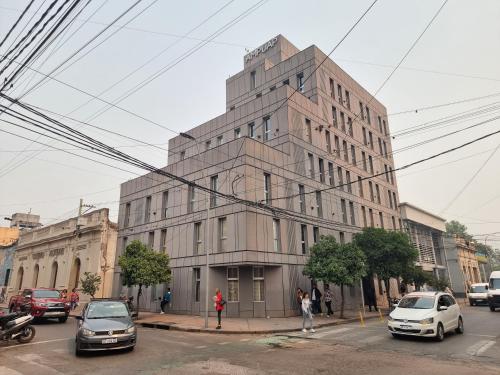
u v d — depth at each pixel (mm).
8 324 12695
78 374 8359
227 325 17266
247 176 21953
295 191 25453
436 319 12398
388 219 37656
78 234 33562
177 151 35938
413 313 12742
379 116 41125
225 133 31031
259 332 15320
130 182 32156
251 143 22859
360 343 12141
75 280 34562
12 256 49875
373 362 9219
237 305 21094
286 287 22297
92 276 28734
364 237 25891
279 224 23453
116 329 10633
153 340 13375
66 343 12852
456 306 14414
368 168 36094
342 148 32406
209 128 32750
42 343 12883
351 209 31828
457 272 49094
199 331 16109
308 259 22406
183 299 24000
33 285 42281
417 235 43875
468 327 15820
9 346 12266
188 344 12430
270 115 27656
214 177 24359
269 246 22000
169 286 25297
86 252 34156
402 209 41156
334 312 24750
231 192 22516
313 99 30391
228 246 21766
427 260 44219
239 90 36500
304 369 8539
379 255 24625
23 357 10375
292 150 26062
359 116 36750
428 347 11203
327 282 22375
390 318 13117
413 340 12516
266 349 11352
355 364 9008
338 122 32719
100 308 12125
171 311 24703
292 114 26938
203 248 23578
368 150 36906
